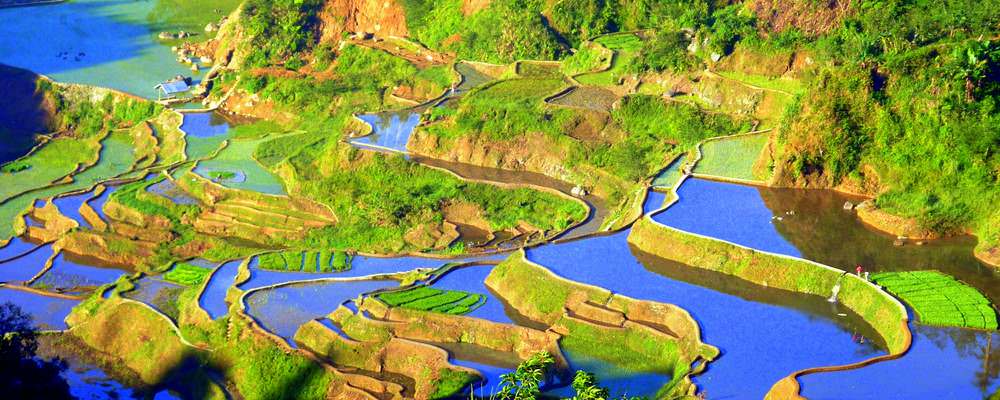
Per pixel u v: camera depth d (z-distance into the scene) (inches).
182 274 5275.6
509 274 4483.3
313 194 5959.6
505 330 4124.0
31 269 5679.1
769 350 3747.5
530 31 7436.0
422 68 7559.1
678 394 3553.2
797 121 4945.9
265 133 7293.3
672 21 7185.0
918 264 4180.6
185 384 4404.5
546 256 4544.8
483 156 6033.5
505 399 3580.2
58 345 4813.0
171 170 6545.3
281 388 4138.8
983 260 4180.6
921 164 4662.9
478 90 6658.5
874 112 4849.9
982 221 4394.7
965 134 4554.6
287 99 7519.7
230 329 4503.0
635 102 6008.9
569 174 5807.1
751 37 6067.9
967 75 4729.3
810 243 4365.2
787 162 4899.1
